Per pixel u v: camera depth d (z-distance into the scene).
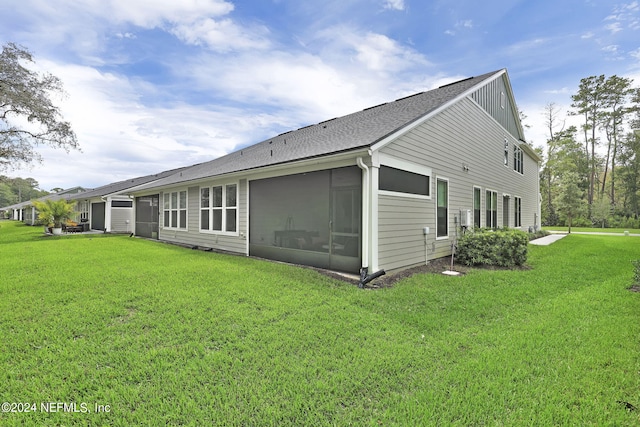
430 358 2.69
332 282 5.38
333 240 6.51
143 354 2.71
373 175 5.59
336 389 2.21
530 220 17.19
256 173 8.05
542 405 2.06
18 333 3.12
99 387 2.23
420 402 2.08
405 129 6.29
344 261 6.28
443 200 8.16
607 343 2.97
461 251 7.68
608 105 32.00
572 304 4.27
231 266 6.80
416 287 5.13
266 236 8.17
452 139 8.52
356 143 5.82
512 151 13.97
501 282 5.59
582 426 1.87
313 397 2.12
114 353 2.72
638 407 2.06
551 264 7.58
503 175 12.63
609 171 35.19
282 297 4.42
